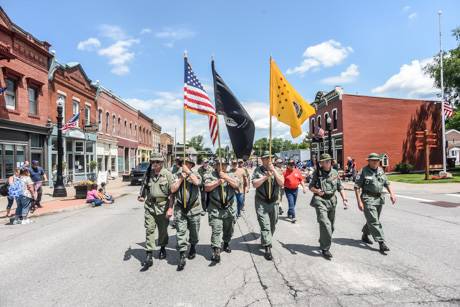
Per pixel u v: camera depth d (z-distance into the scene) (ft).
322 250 19.97
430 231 26.53
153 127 196.44
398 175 95.30
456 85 109.29
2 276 17.63
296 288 15.16
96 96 102.42
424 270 17.17
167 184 18.98
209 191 19.53
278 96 23.31
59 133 56.70
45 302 14.23
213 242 19.26
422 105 111.96
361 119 106.22
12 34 62.08
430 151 112.68
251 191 64.08
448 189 59.00
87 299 14.42
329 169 20.20
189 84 21.88
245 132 22.56
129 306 13.65
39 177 43.78
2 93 59.06
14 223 34.04
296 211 38.29
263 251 21.44
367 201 20.88
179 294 14.75
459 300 13.57
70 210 44.04
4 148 60.29
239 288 15.31
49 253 22.15
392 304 13.29
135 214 39.37
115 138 122.83
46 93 73.61
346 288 15.03
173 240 25.00
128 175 103.35
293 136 23.97
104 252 22.06
